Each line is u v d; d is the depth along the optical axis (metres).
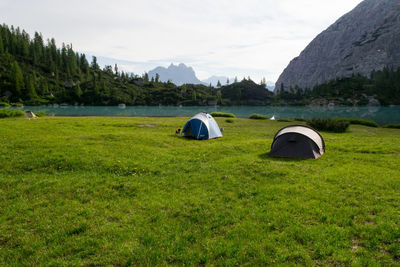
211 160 15.00
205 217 7.77
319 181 10.58
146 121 40.62
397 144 20.64
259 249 5.92
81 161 13.39
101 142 18.47
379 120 73.94
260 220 7.41
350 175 11.33
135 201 9.10
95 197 9.47
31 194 9.59
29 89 171.88
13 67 174.25
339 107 186.62
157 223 7.44
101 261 5.68
